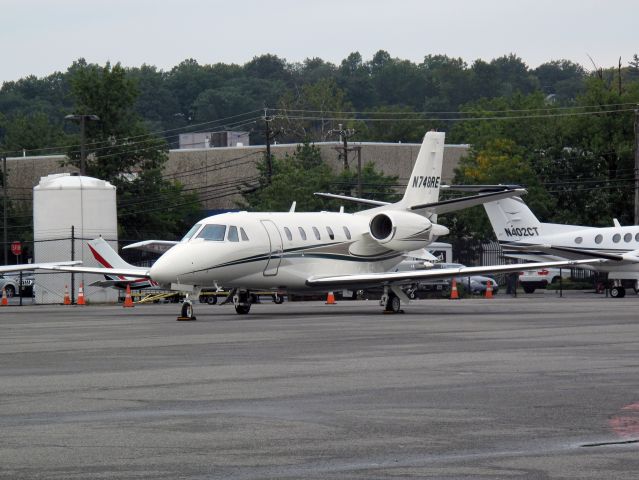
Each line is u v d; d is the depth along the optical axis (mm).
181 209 180500
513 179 168750
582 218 174375
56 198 106000
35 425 23844
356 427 23375
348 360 37844
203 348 43688
